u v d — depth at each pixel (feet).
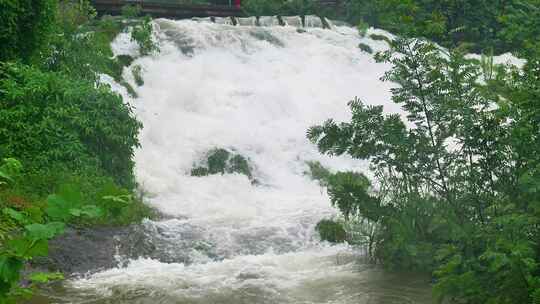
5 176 9.25
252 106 51.01
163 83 51.62
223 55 58.95
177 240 32.14
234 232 33.12
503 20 32.63
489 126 25.26
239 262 29.73
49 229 7.34
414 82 29.99
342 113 53.88
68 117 37.04
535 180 20.95
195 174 43.04
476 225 24.34
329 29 73.72
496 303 20.44
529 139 23.48
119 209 7.78
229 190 40.98
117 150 38.52
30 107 36.47
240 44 60.85
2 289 7.73
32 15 42.47
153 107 48.57
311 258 30.14
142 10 75.46
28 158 35.06
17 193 31.63
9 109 36.32
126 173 38.19
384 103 56.95
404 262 27.20
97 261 29.04
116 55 53.31
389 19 28.94
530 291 19.58
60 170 35.09
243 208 37.32
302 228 34.04
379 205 27.61
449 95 26.99
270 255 30.99
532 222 20.71
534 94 23.02
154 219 35.06
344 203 28.07
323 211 36.47
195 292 25.50
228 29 62.54
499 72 29.73
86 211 7.39
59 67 45.27
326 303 24.14
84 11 60.18
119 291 25.50
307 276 27.45
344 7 85.35
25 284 25.26
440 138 26.76
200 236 32.63
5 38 40.83
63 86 38.22
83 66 46.78
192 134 45.73
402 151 26.45
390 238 27.71
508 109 25.04
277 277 27.43
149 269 28.91
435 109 26.94
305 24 74.49
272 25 73.82
